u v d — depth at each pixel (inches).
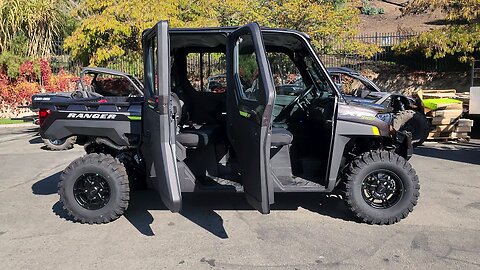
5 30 621.9
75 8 638.5
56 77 593.9
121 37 507.2
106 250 168.1
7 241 177.6
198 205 218.7
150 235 182.1
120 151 210.4
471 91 382.0
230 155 198.4
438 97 426.0
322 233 181.5
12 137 452.8
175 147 173.9
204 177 195.8
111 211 192.7
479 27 569.9
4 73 600.4
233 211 209.6
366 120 181.8
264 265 153.9
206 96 222.2
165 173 165.2
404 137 206.1
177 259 159.6
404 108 374.3
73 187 192.2
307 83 226.7
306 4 606.9
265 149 154.6
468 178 263.9
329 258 158.6
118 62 532.1
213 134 194.7
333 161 183.3
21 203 226.7
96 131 199.0
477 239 173.3
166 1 501.7
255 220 197.5
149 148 190.1
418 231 182.1
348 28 645.3
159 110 165.5
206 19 532.7
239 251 165.5
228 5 597.6
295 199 225.8
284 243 172.1
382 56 714.8
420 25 992.2
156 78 173.8
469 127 386.0
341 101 183.9
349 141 191.6
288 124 212.7
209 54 223.8
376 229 184.9
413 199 187.6
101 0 503.8
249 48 164.2
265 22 599.5
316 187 185.2
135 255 163.3
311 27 609.0
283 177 194.2
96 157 194.2
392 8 1279.5
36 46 634.8
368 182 189.0
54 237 181.2
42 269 153.0
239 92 175.3
